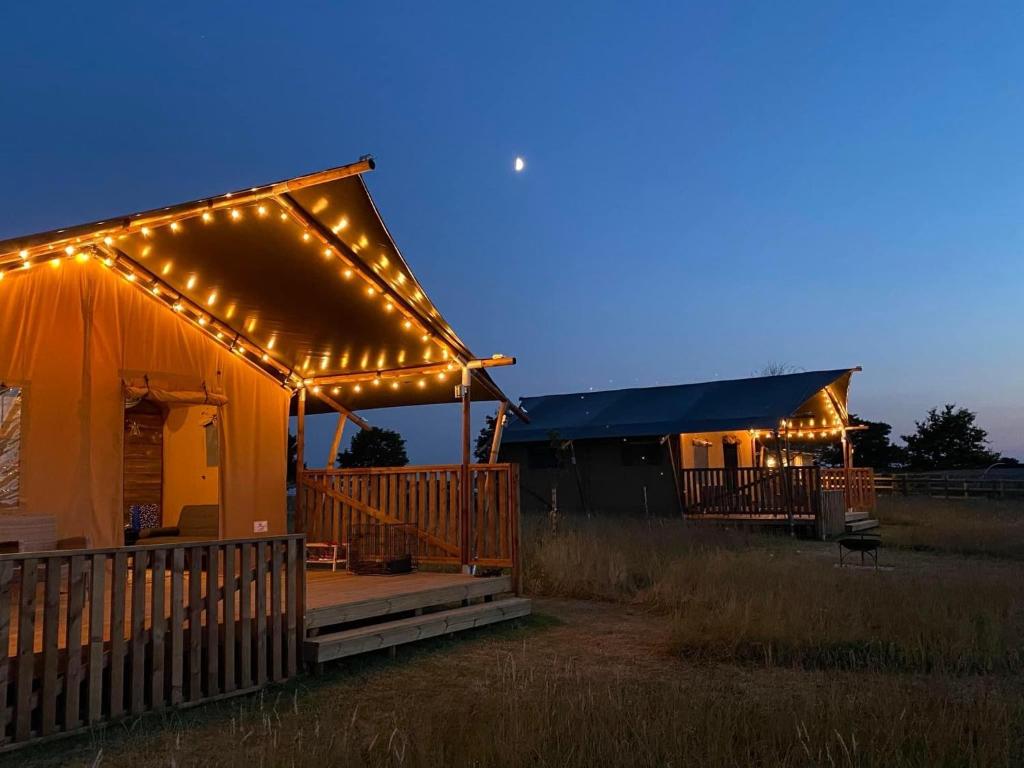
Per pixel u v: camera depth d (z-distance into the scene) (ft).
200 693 19.03
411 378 37.45
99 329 29.89
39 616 22.38
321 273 29.84
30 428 27.37
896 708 15.85
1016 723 15.80
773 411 68.13
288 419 38.81
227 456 35.37
